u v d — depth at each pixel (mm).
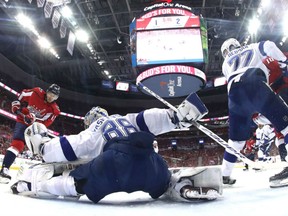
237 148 2928
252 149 7438
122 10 17969
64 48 21812
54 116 4426
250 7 16859
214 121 27516
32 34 18219
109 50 22375
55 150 2129
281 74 3496
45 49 21547
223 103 28500
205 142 26703
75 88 28266
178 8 13133
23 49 21438
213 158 25219
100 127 2164
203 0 16938
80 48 21406
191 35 12969
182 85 14180
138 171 1938
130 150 1939
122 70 26422
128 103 29453
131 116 2227
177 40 12969
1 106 20672
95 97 29078
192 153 26234
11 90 19969
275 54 2725
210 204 1861
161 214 1605
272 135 6859
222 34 20578
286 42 19859
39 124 2248
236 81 2768
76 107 28500
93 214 1608
